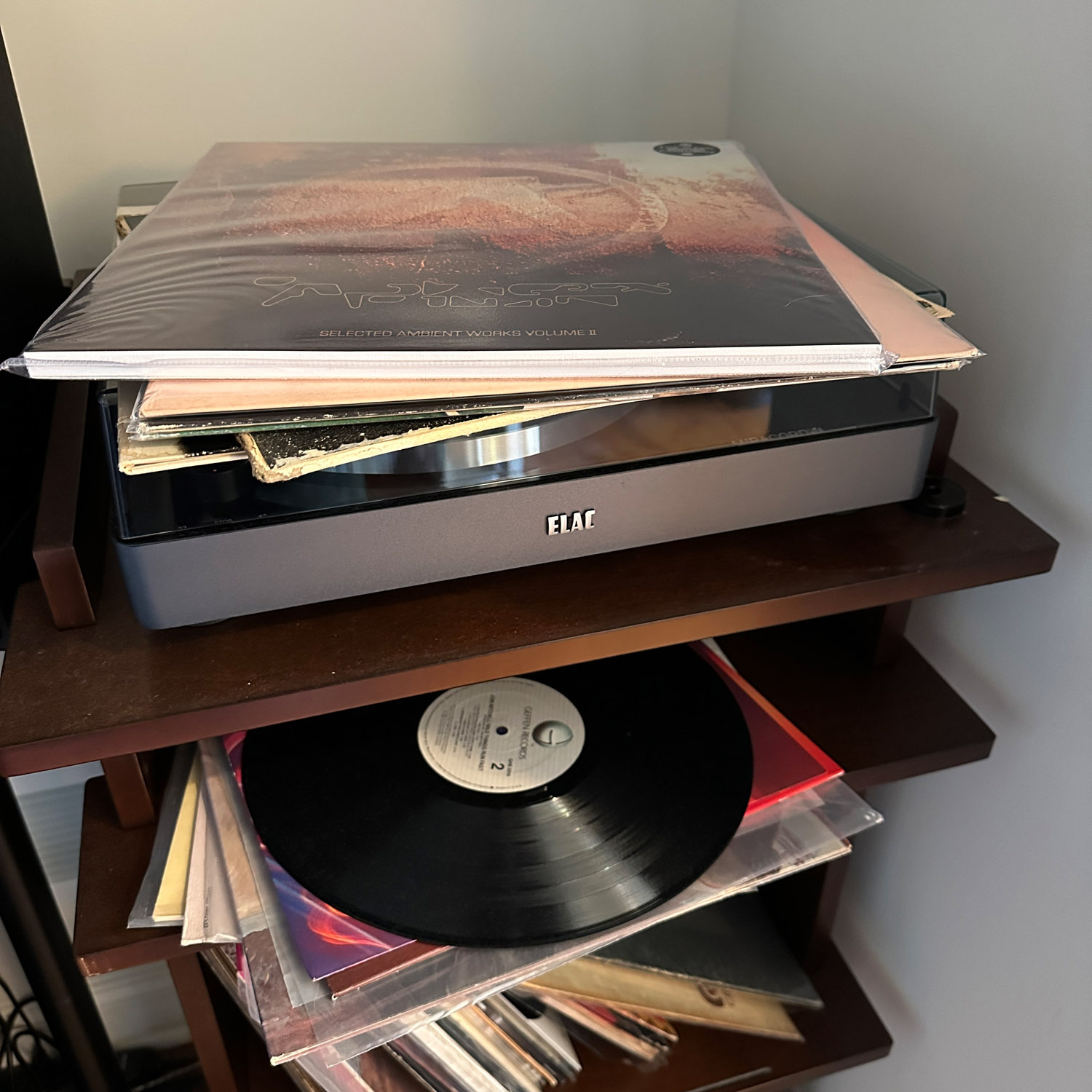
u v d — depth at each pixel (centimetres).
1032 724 62
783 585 49
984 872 68
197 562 41
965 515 54
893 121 63
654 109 79
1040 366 56
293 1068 63
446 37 71
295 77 70
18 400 57
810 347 40
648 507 46
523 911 49
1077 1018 61
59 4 64
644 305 42
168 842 53
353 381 38
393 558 44
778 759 57
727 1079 71
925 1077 79
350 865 50
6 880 66
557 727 57
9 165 60
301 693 43
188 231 47
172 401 36
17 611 47
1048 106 52
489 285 43
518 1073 66
